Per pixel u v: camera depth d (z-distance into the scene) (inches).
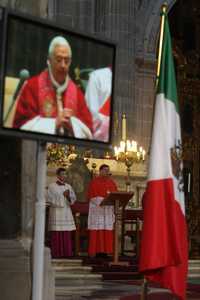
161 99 257.4
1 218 269.9
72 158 732.0
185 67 953.5
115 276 522.6
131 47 821.2
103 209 622.5
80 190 732.7
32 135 212.4
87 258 605.3
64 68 220.4
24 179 274.8
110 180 629.6
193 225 908.0
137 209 652.7
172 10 964.6
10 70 207.3
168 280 249.3
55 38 219.3
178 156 256.8
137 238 638.5
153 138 254.8
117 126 784.9
